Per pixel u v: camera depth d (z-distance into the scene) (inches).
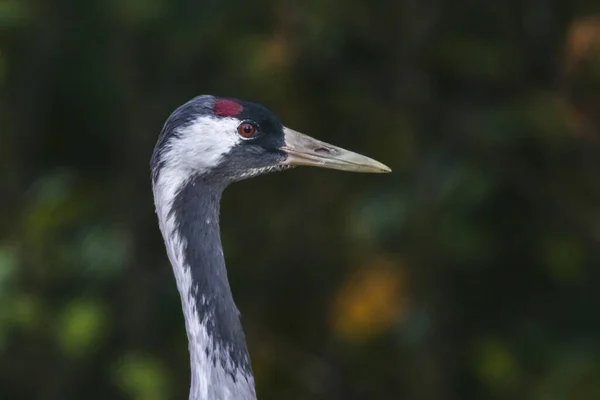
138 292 503.2
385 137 503.5
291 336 538.6
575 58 496.7
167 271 510.9
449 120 498.3
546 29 504.1
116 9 468.1
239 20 490.0
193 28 482.9
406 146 495.5
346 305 506.9
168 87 502.6
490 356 504.4
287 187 519.5
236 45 487.5
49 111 518.9
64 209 505.0
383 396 530.6
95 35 497.4
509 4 505.7
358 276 506.0
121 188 509.4
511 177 506.0
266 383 530.9
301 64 499.2
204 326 288.4
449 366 514.3
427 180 487.8
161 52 495.5
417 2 496.4
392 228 487.2
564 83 501.7
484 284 529.0
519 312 528.1
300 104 506.9
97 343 491.5
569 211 514.3
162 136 294.4
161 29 485.1
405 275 495.5
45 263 491.2
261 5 486.3
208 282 289.7
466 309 525.7
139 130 506.9
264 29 491.8
